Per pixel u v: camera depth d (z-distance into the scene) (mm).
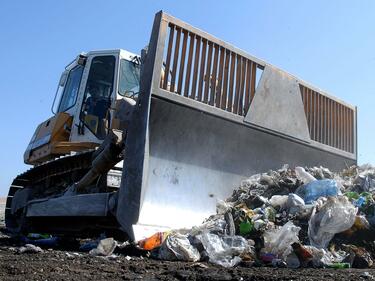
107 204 5055
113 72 7211
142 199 4605
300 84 7285
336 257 4027
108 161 5355
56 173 7754
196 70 5586
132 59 7441
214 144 5824
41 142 8211
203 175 5621
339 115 8109
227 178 5938
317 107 7629
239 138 6180
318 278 3047
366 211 4812
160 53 5094
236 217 4555
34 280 2820
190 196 5352
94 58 7531
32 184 8906
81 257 4008
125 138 5180
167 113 5203
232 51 6078
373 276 3178
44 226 7258
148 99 4867
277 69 6828
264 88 6543
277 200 5012
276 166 6777
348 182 6020
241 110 6191
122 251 4348
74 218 6199
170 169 5230
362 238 4469
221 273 3197
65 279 2869
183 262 3834
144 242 4262
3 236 7113
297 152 7184
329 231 4289
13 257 3941
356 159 8320
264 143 6570
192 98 5492
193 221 5160
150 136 5055
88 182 5875
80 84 7566
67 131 7711
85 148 6957
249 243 4145
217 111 5766
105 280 2879
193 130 5547
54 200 6086
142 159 4637
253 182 5934
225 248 3994
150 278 2980
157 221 4797
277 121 6730
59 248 5223
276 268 3658
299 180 5684
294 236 3996
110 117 6766
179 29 5395
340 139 8055
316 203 4730
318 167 7168
